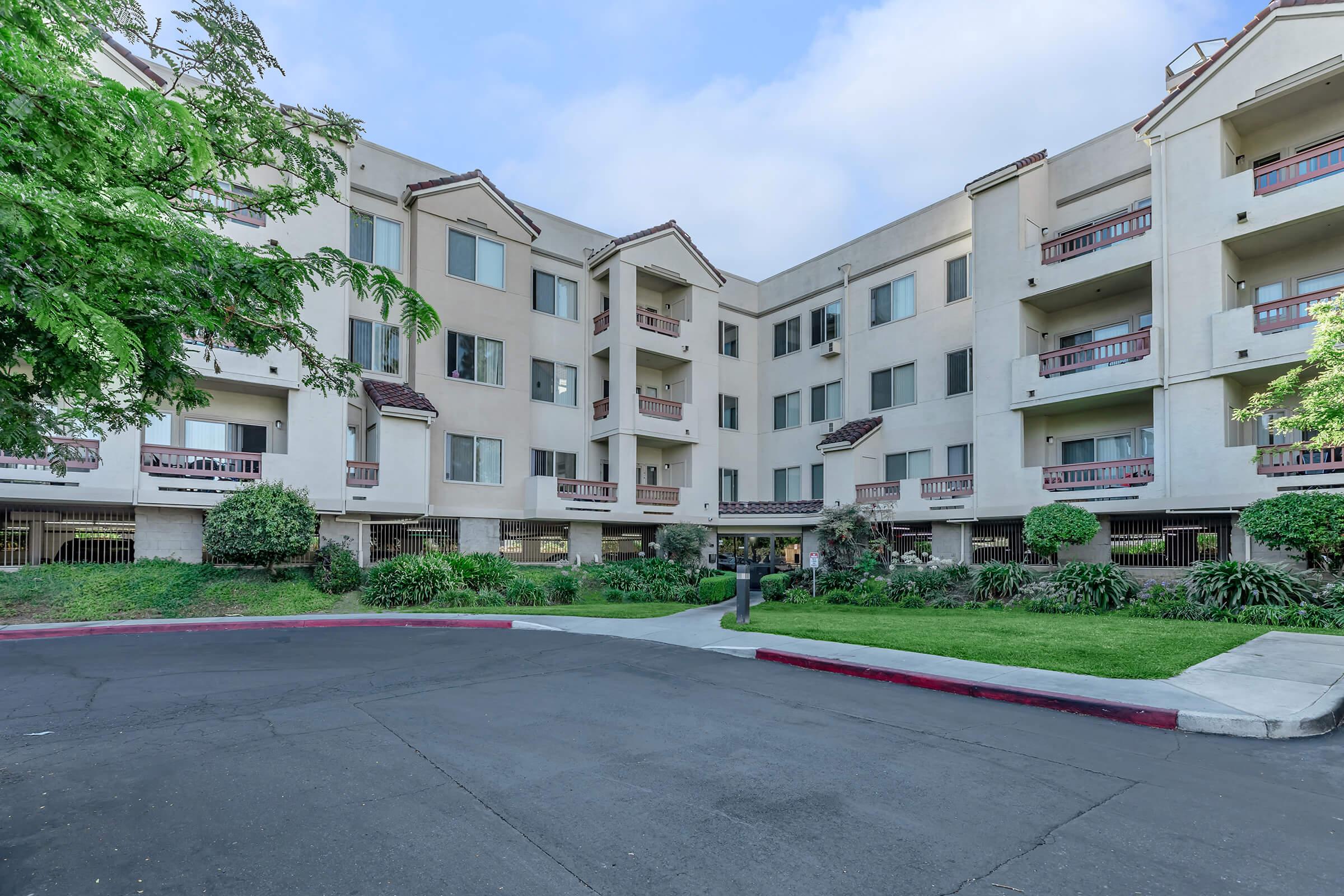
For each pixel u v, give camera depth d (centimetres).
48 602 1439
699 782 503
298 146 554
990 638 1067
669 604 1870
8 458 1460
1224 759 559
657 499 2533
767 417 3014
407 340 2145
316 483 1822
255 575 1694
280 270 432
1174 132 1698
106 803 461
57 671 913
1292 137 1645
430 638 1209
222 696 770
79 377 399
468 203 2259
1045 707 720
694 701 746
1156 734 627
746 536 2948
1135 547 1759
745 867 377
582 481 2342
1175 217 1683
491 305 2286
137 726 650
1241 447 1537
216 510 1616
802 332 2894
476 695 774
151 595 1518
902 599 1802
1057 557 1889
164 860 379
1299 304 1544
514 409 2308
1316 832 423
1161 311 1684
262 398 1888
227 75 502
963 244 2352
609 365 2567
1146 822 436
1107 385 1755
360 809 451
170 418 1766
